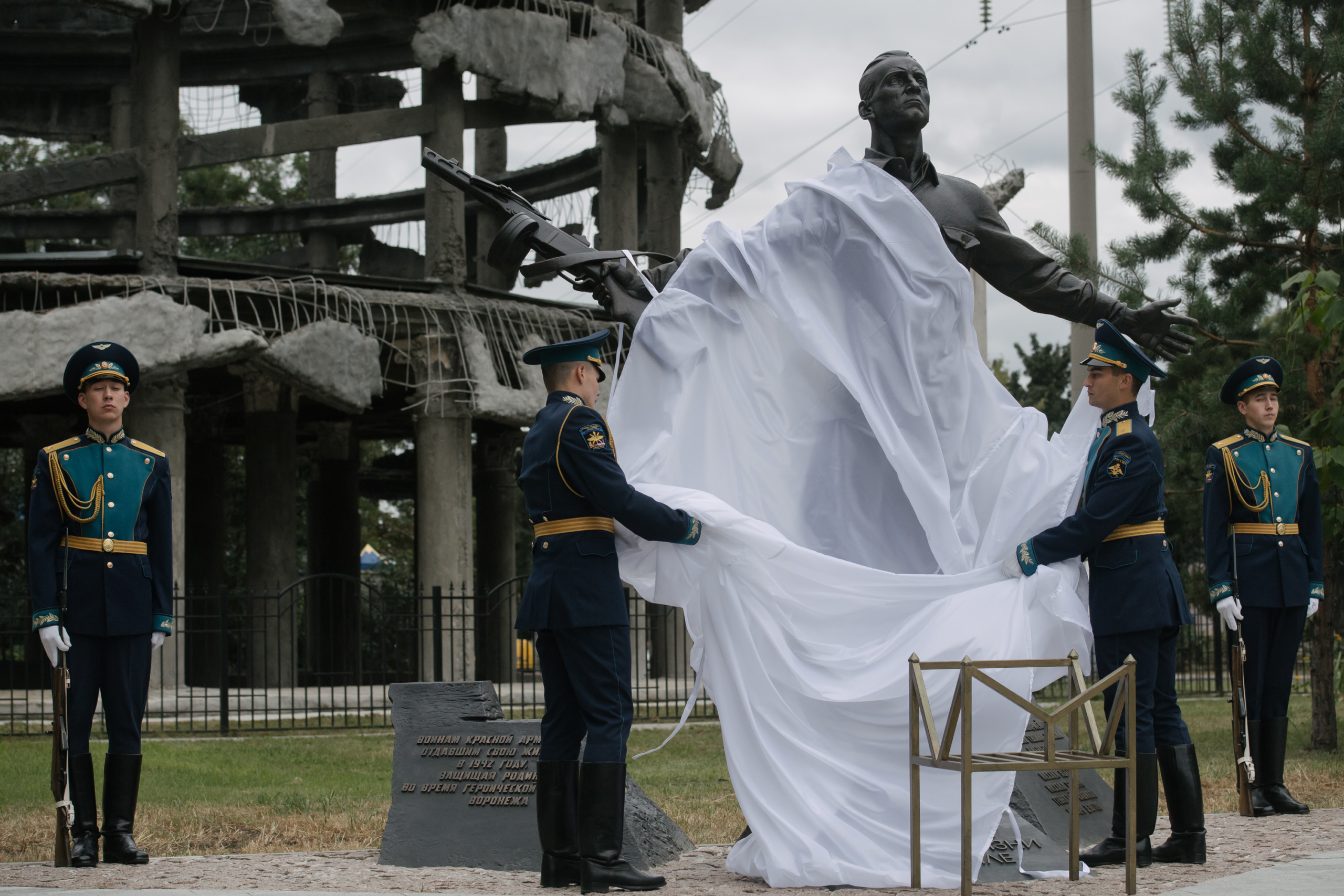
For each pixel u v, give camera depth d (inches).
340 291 796.6
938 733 249.8
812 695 251.4
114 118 1171.3
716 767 517.3
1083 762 221.8
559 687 251.8
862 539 278.5
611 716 243.4
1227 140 602.5
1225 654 964.0
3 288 737.6
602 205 949.2
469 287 858.8
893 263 278.5
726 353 280.2
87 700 292.2
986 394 285.9
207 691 808.9
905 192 279.6
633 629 871.1
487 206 301.0
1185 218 593.0
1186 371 620.7
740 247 279.9
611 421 275.4
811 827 244.4
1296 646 355.9
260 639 1007.6
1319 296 466.0
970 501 279.9
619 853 241.1
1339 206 563.2
